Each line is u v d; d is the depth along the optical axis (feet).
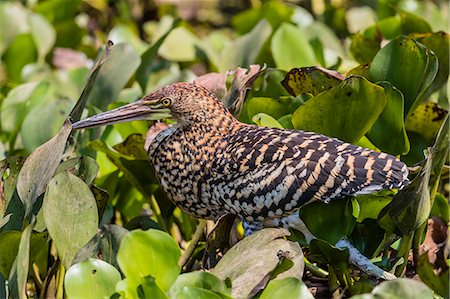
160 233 27.55
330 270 32.04
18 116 44.78
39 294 34.68
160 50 52.65
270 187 31.89
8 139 44.68
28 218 30.86
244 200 32.58
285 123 35.35
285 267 28.76
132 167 36.70
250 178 32.35
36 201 31.91
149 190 37.45
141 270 27.63
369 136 35.35
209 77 37.55
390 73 36.17
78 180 30.76
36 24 55.36
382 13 52.60
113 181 38.83
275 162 32.04
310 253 31.42
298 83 36.70
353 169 31.17
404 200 31.42
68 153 35.09
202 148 34.01
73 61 55.21
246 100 37.68
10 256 30.50
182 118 34.47
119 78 41.70
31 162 31.32
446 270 31.27
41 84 45.32
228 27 69.92
